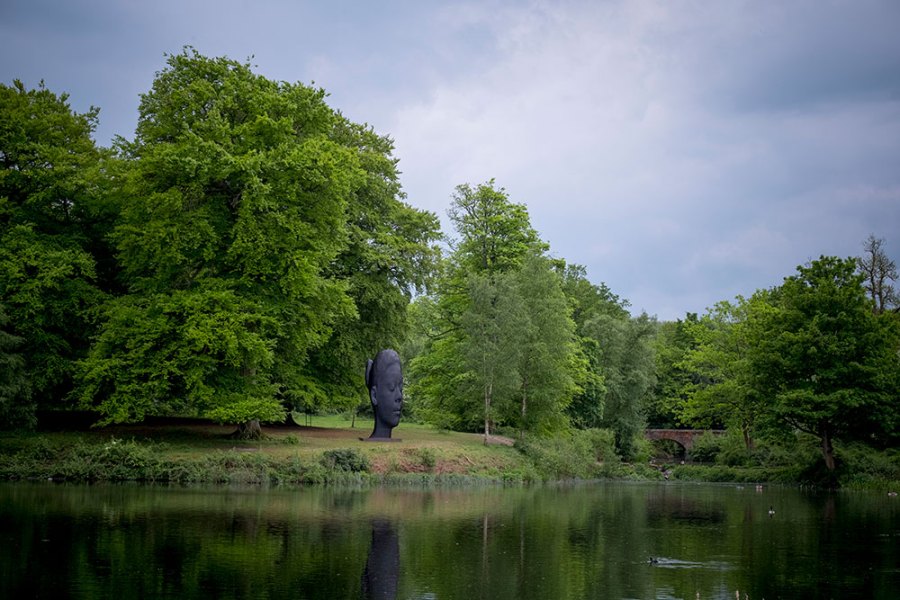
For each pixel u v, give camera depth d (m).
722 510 31.98
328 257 38.12
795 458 57.25
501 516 26.84
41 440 34.81
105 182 39.44
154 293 36.19
